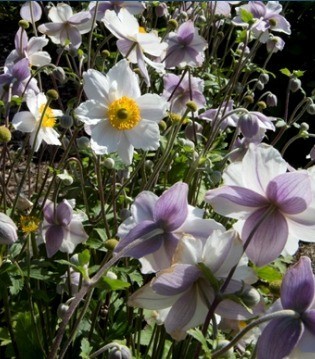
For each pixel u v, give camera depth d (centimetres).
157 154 83
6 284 55
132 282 65
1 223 45
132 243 38
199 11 112
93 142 56
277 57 161
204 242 39
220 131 87
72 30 85
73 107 80
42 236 60
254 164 38
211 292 38
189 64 84
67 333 64
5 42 190
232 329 47
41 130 67
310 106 92
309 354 36
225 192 39
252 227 39
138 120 57
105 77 57
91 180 81
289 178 37
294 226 39
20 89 73
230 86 96
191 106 62
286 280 36
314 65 160
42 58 80
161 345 56
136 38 67
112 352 42
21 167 115
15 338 62
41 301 64
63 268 65
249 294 37
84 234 61
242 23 100
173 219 40
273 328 36
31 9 88
